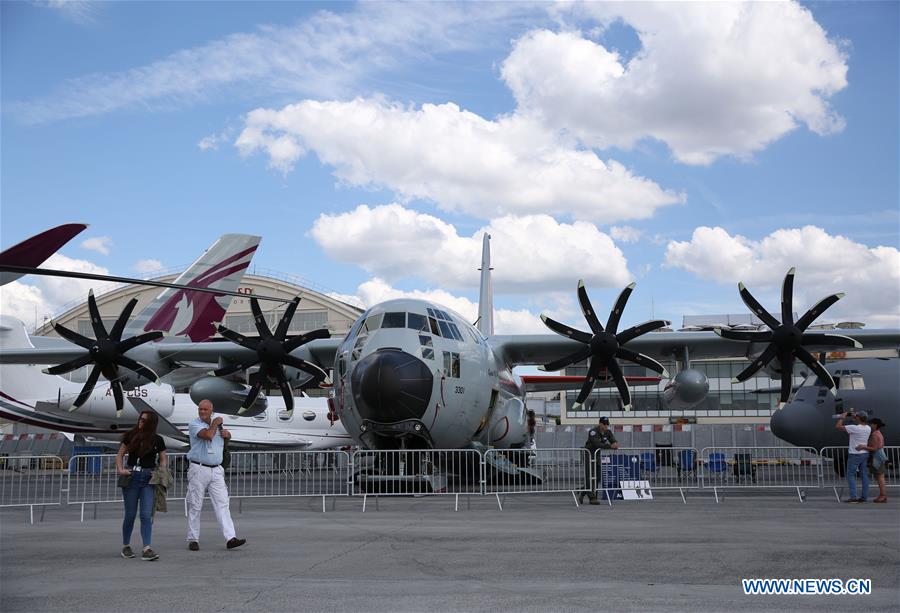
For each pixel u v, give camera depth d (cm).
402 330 1852
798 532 1127
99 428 3275
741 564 863
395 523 1276
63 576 811
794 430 2344
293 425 3819
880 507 1524
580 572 820
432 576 802
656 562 877
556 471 2011
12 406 3131
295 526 1236
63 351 2398
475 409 1975
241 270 2738
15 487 2320
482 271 3014
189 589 741
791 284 1991
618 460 1672
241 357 2347
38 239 707
